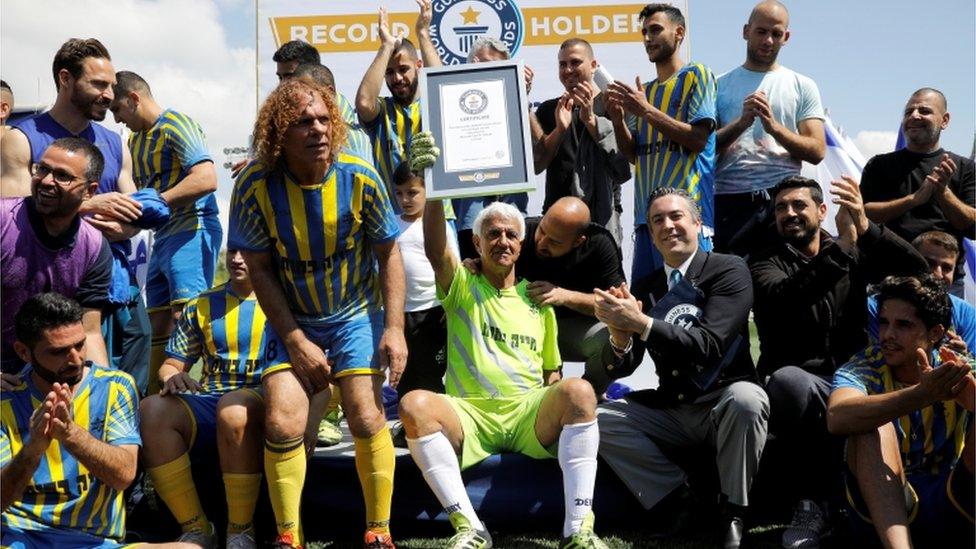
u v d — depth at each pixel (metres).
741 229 6.34
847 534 4.64
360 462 4.28
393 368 4.20
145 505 4.77
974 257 7.02
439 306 5.73
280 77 6.29
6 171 5.15
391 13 9.12
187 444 4.49
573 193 6.66
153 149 5.77
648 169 6.24
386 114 6.41
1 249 4.23
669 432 4.85
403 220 5.82
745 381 4.67
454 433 4.65
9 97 6.20
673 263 4.95
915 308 4.21
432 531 4.83
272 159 4.04
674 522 4.82
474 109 4.95
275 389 4.18
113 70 5.34
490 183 4.87
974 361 4.31
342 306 4.27
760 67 6.51
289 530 4.18
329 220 4.12
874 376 4.35
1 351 4.36
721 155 6.41
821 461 4.65
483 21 9.17
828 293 4.96
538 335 4.96
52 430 3.65
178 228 5.89
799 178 5.23
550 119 7.01
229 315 4.80
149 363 5.48
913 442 4.34
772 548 4.53
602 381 5.60
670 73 6.39
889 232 5.13
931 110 6.29
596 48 9.20
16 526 3.86
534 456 4.75
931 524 4.18
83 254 4.38
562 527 4.82
